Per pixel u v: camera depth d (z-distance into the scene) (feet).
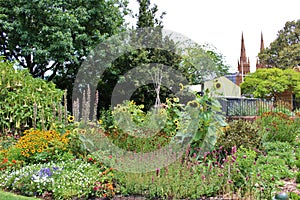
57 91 28.27
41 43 35.99
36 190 12.41
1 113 23.03
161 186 11.57
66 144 15.76
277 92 63.77
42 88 26.84
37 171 13.14
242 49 160.97
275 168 14.37
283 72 61.82
